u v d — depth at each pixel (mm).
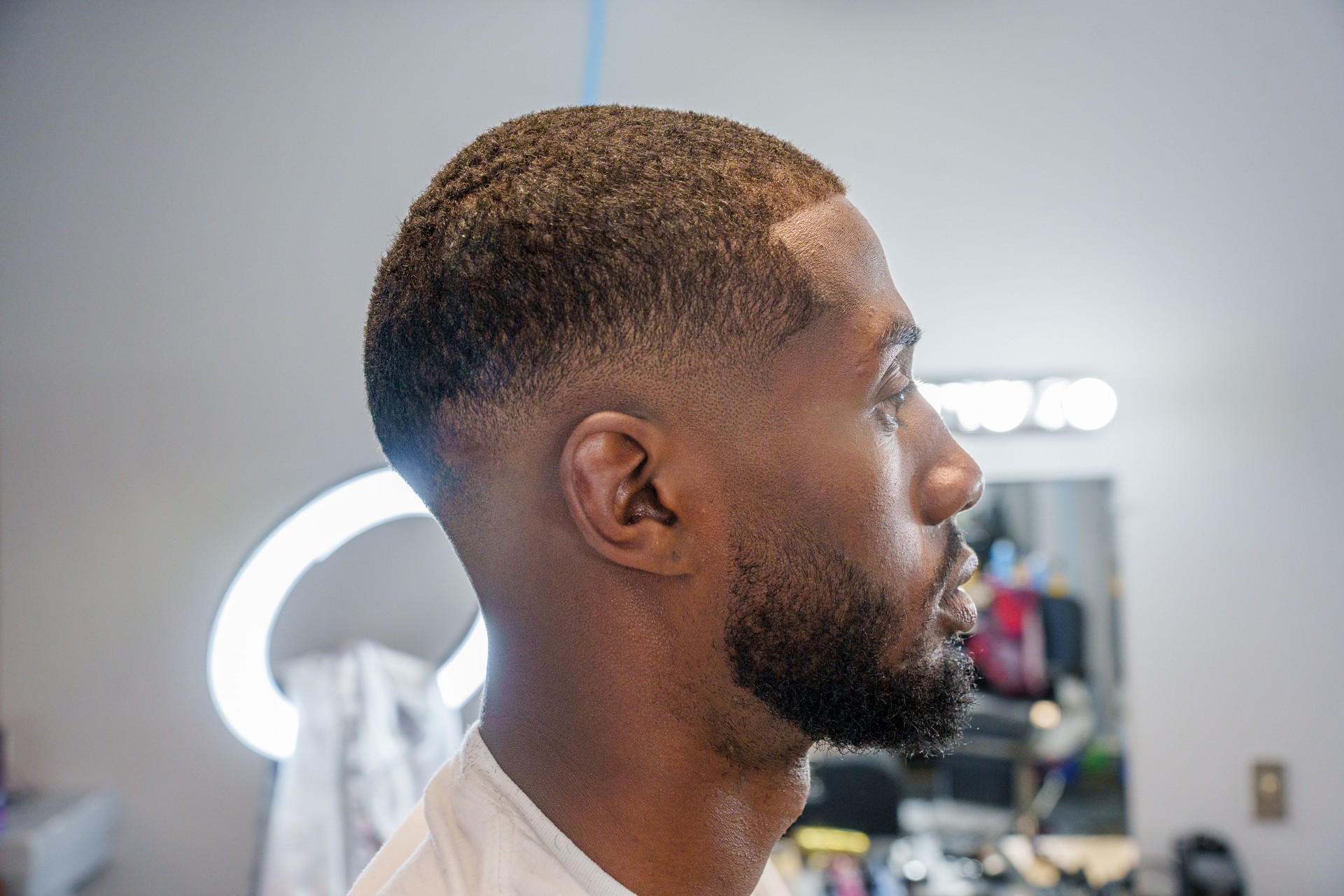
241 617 1514
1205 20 1683
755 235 395
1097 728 1710
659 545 396
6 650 1643
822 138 1703
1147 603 1710
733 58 1694
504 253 400
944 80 1701
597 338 393
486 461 413
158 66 1657
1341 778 1698
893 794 1720
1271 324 1691
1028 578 1721
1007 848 1705
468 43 1681
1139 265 1701
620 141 417
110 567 1655
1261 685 1704
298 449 1679
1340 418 1685
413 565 1544
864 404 399
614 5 1687
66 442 1653
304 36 1674
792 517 394
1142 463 1709
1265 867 1701
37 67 1641
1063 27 1694
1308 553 1697
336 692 1493
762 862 437
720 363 392
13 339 1644
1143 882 1691
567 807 418
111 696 1652
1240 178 1687
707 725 412
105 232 1653
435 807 455
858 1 1696
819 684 400
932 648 425
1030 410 1707
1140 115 1693
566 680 417
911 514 414
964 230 1712
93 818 1579
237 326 1673
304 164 1677
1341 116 1668
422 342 417
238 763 1656
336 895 1423
